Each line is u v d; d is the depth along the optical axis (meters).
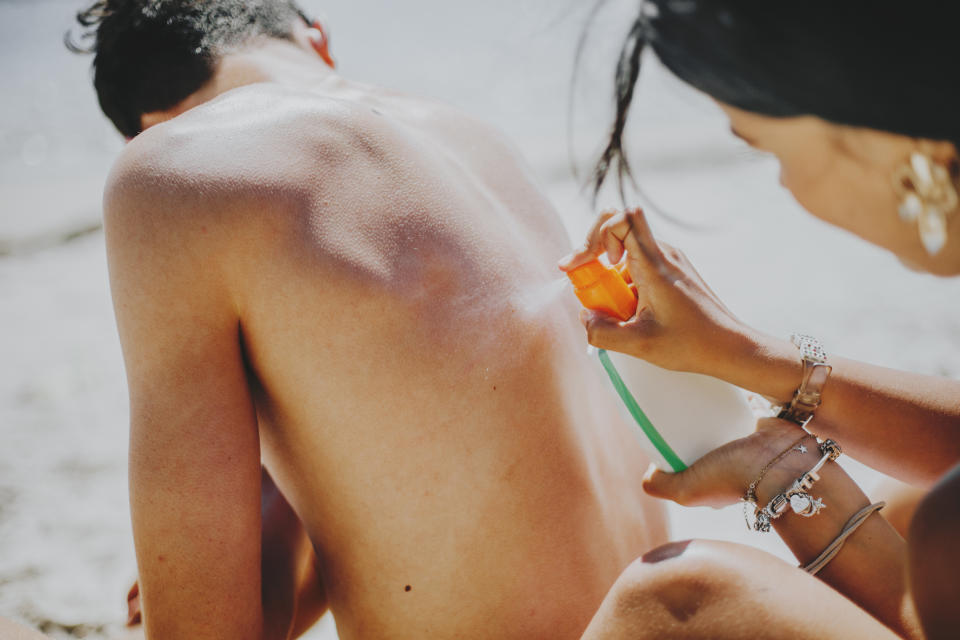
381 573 1.01
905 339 2.62
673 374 0.99
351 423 0.96
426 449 0.96
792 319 2.84
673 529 1.86
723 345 0.97
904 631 0.89
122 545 1.93
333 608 1.10
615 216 0.97
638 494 1.21
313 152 0.98
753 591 0.81
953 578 0.69
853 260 3.38
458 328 0.98
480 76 6.91
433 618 1.02
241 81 1.25
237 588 0.96
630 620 0.84
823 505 0.94
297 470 1.02
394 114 1.24
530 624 1.02
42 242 4.26
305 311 0.94
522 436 1.01
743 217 3.94
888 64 0.67
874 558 0.92
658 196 4.25
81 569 1.84
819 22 0.67
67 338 3.16
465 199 1.07
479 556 1.00
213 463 0.94
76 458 2.33
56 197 5.02
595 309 1.00
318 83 1.25
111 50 1.26
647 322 0.97
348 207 0.96
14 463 2.31
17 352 3.07
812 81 0.70
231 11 1.28
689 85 0.78
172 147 0.96
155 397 0.95
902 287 3.06
